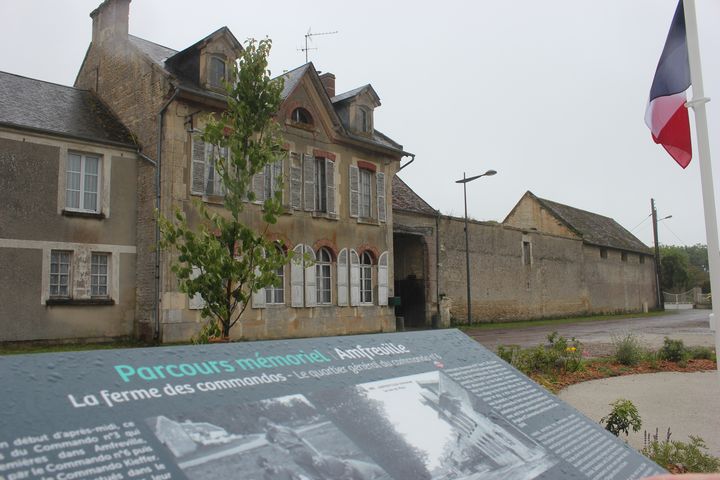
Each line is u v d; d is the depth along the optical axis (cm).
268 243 715
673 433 691
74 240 1526
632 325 2708
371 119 2211
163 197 1590
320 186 2009
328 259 2014
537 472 286
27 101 1603
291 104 1898
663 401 856
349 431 259
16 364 221
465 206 2619
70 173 1555
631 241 4838
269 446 232
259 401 253
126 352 251
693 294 6838
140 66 1719
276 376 277
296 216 1884
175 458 209
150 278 1594
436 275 2527
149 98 1675
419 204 2619
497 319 2911
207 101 1670
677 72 686
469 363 372
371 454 251
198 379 253
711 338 1897
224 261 679
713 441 657
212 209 1667
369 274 2161
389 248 2219
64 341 1486
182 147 1636
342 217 2044
